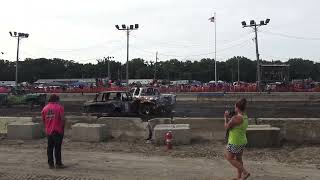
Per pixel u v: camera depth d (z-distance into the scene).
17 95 44.12
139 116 33.00
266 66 84.00
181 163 13.33
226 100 50.81
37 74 176.12
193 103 48.91
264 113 34.88
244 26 70.00
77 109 40.41
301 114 33.78
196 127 17.45
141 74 174.12
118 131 18.16
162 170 12.31
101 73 164.62
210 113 35.47
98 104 31.33
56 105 12.58
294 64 170.38
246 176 10.46
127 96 32.19
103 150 15.74
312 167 12.72
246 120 10.48
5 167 12.84
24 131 18.34
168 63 178.75
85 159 14.05
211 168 12.55
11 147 16.59
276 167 12.69
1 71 169.62
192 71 178.50
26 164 13.29
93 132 17.45
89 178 11.29
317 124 16.67
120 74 156.88
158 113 34.00
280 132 16.59
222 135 17.22
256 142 15.88
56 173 11.95
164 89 60.94
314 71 171.62
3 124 19.48
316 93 50.56
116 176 11.55
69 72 178.88
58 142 12.52
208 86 65.44
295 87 61.38
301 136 16.70
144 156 14.56
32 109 41.19
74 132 17.67
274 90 59.03
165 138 16.59
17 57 84.75
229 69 177.12
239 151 10.41
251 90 60.34
